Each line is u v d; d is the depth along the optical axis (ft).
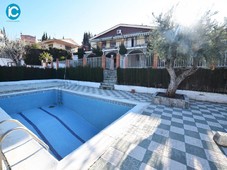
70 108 29.71
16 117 23.29
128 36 69.05
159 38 19.60
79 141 17.44
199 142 10.07
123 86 33.19
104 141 9.78
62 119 23.86
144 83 30.71
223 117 15.49
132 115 15.44
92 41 82.69
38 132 18.65
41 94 29.73
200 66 24.44
